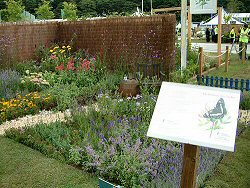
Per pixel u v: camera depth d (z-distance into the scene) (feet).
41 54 44.01
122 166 15.98
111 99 23.79
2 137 21.50
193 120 10.75
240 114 22.70
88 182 15.85
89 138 18.58
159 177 15.23
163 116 11.10
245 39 56.70
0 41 40.73
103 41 41.09
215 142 10.19
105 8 148.97
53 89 30.12
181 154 16.39
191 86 11.26
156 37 36.19
